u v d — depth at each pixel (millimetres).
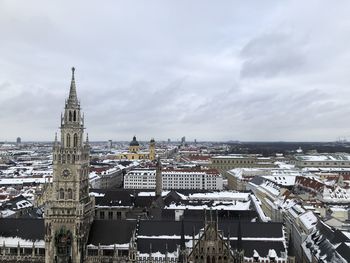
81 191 146875
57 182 143875
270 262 135875
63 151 144000
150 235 147375
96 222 154750
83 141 151000
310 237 168250
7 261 148500
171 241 144500
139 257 140750
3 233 154000
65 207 143375
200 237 133125
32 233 153375
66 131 145250
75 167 143875
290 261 135375
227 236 140250
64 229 143375
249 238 143500
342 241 138875
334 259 129250
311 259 152625
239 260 132125
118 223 153750
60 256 142750
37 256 147750
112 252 146750
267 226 146000
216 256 132500
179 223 150375
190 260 132750
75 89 148250
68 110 145875
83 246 145250
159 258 139750
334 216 198375
